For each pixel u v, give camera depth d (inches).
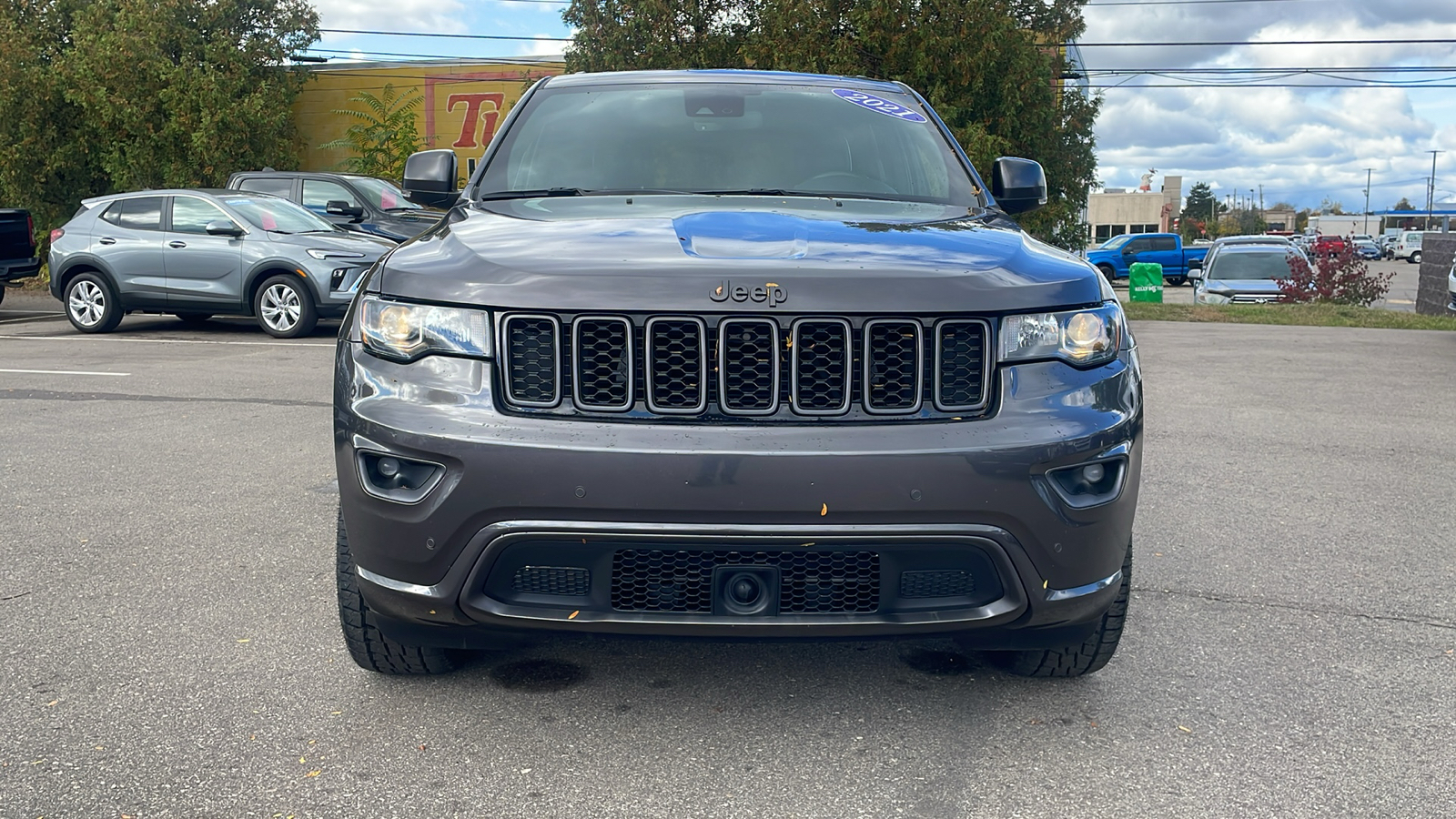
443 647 117.6
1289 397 341.4
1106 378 108.7
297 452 246.7
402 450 102.8
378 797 100.9
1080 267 116.6
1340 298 791.1
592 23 841.5
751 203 138.3
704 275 102.7
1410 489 224.5
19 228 626.2
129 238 507.2
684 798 101.5
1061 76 837.2
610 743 112.0
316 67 1064.8
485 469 99.7
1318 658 136.2
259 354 430.0
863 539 99.7
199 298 499.5
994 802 101.4
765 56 789.9
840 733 115.0
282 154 930.7
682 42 824.9
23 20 919.0
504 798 101.0
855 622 101.9
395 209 597.6
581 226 120.3
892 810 99.8
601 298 101.5
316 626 142.6
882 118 166.4
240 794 101.0
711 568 101.6
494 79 1086.4
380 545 105.6
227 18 903.1
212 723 115.3
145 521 190.2
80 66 844.6
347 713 118.2
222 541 179.0
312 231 511.8
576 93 170.4
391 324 107.1
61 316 617.6
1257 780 105.7
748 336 101.8
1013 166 163.0
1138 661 135.1
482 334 103.3
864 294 102.2
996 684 127.8
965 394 104.7
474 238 116.6
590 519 99.4
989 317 104.7
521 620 102.9
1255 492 221.1
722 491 98.0
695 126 159.8
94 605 149.3
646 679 128.1
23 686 123.5
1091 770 107.7
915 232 121.2
